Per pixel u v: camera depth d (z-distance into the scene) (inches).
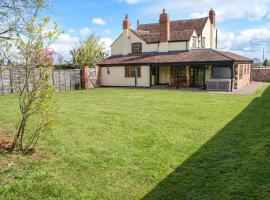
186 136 371.9
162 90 1055.0
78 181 231.9
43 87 272.8
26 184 220.4
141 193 216.4
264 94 880.3
